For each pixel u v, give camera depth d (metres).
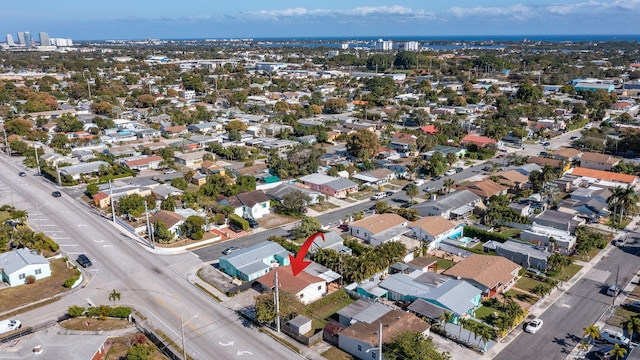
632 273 74.12
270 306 59.47
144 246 83.50
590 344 56.12
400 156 144.50
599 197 101.69
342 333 55.44
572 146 156.12
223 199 101.38
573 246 82.19
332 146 157.88
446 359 50.16
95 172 122.31
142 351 51.41
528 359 53.50
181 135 167.62
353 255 79.81
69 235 87.62
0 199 105.75
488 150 148.62
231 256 75.06
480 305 65.12
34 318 61.34
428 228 85.44
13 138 152.50
